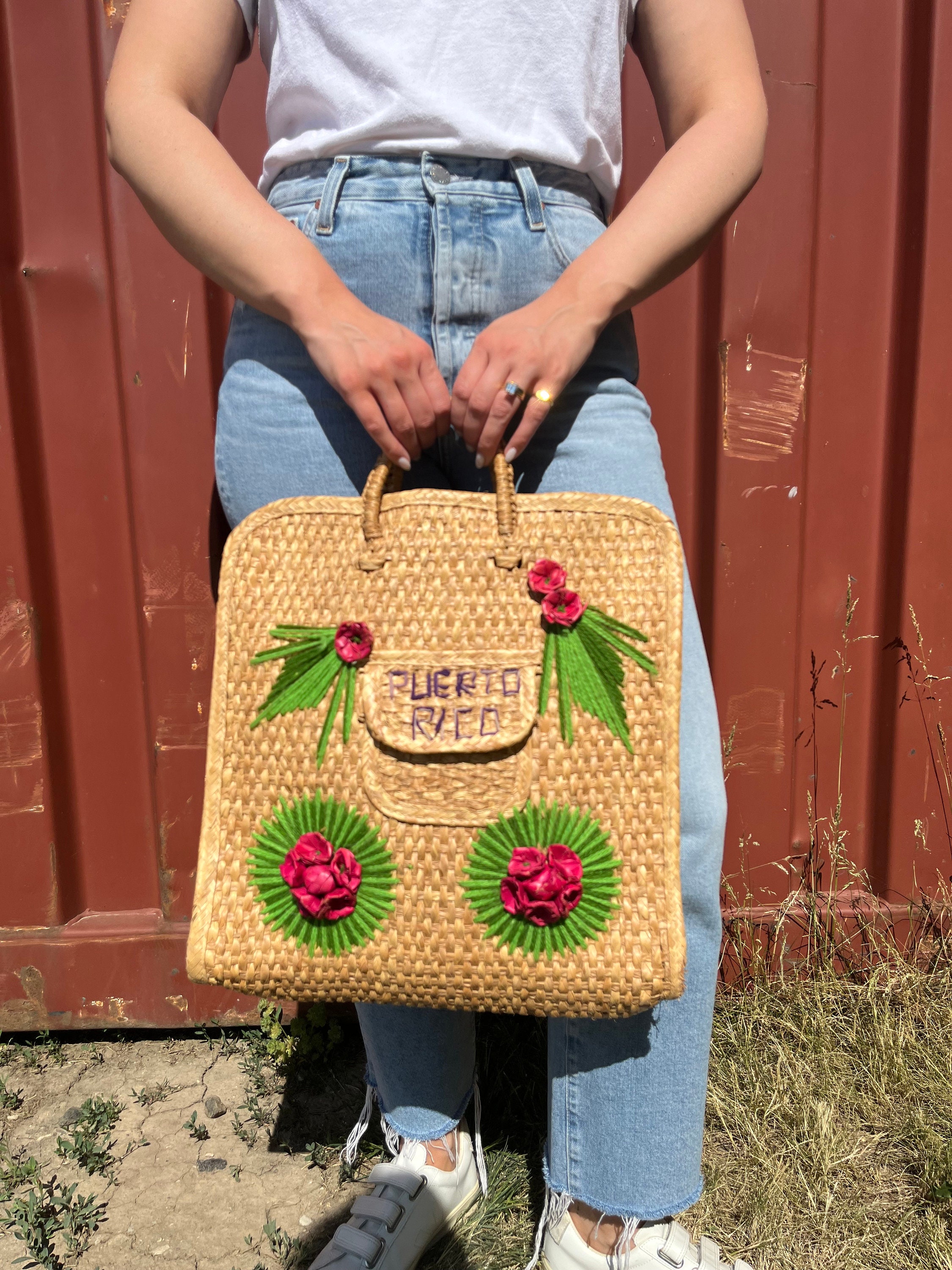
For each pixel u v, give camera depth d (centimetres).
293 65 102
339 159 99
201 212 92
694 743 103
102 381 160
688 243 95
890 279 163
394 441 93
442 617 93
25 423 159
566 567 93
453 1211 125
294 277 91
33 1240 125
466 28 96
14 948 169
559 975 90
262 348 105
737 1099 146
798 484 167
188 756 169
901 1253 122
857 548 170
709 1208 129
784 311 162
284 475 105
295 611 95
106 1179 139
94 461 162
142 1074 164
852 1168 135
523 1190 133
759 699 172
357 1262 112
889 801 177
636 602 92
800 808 177
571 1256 111
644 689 91
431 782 92
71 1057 169
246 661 95
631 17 106
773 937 174
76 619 166
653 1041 104
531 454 104
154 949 171
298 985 93
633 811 90
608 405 104
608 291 92
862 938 176
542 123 99
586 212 104
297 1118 151
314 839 92
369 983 92
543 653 92
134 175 96
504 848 90
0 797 166
